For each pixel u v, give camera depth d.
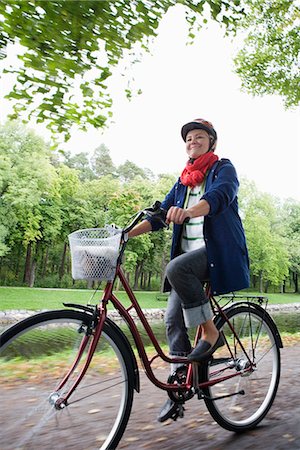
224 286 2.39
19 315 23.86
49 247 42.19
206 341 2.37
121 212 39.03
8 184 32.53
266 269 48.12
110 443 2.12
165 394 3.35
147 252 40.56
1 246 32.94
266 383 2.86
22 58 4.36
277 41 12.43
